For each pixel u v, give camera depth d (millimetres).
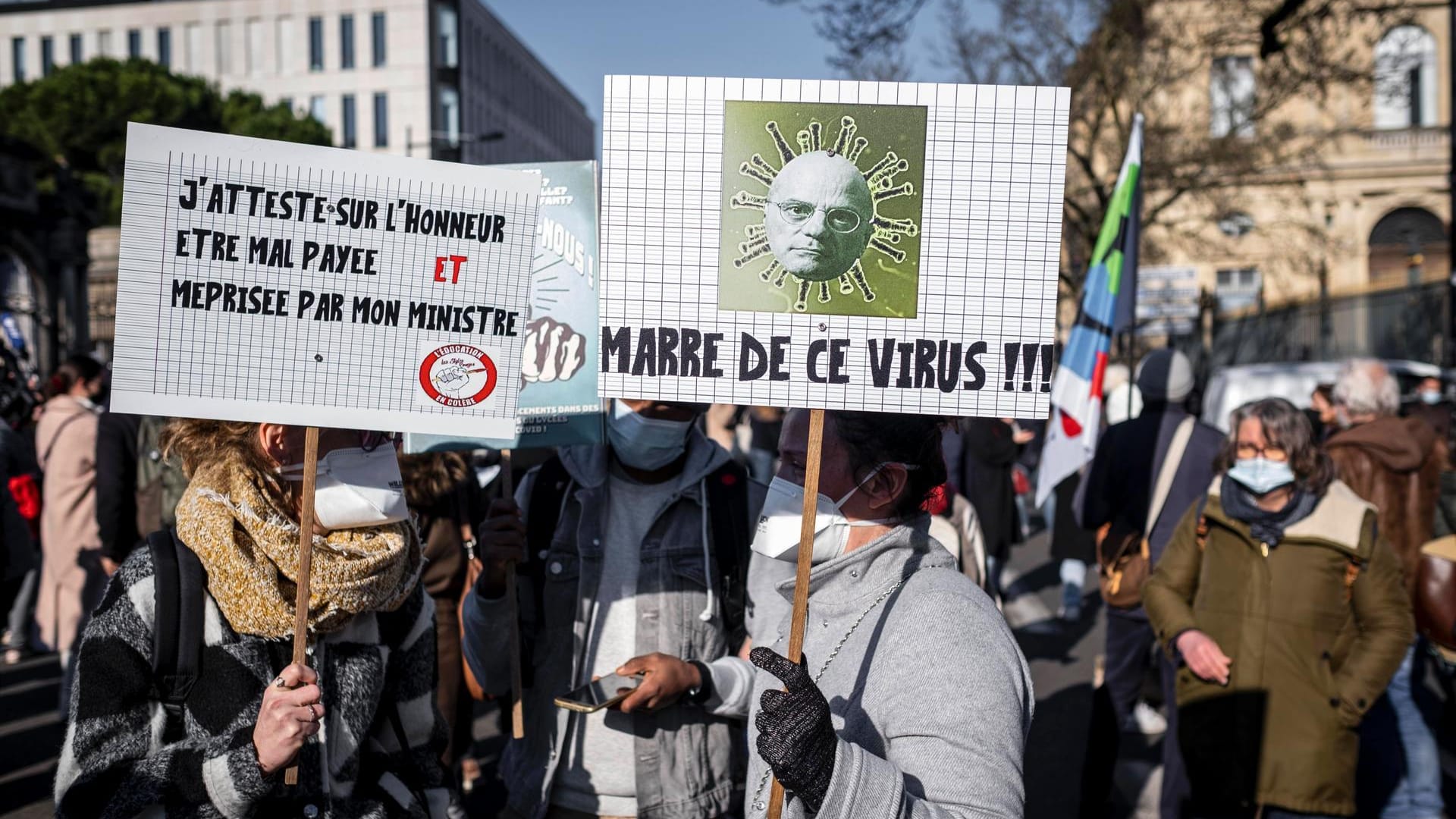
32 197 27141
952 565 1862
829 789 1504
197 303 1806
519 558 2689
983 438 7691
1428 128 33406
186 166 1795
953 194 1707
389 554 1974
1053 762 5465
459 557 4133
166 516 5379
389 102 70438
